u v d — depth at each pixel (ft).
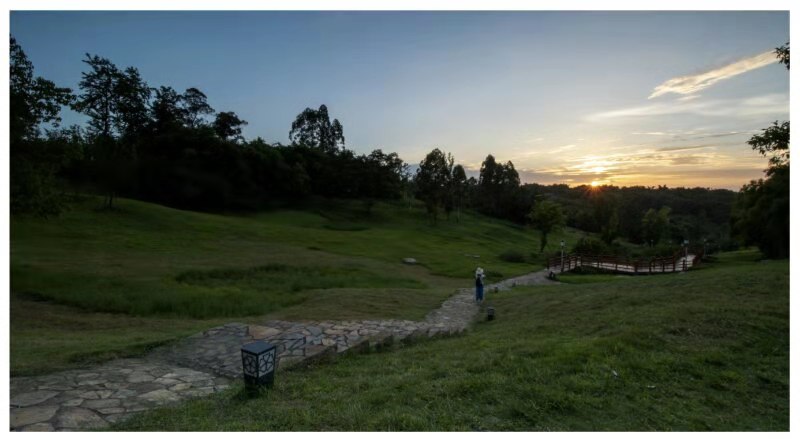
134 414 16.63
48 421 15.71
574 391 17.38
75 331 35.65
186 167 168.04
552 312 39.06
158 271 64.69
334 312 41.96
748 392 18.24
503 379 18.33
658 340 23.99
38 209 55.77
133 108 164.35
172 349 26.58
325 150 338.54
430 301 52.65
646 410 16.15
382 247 128.57
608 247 149.79
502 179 301.22
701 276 45.16
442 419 14.84
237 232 125.39
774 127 40.96
